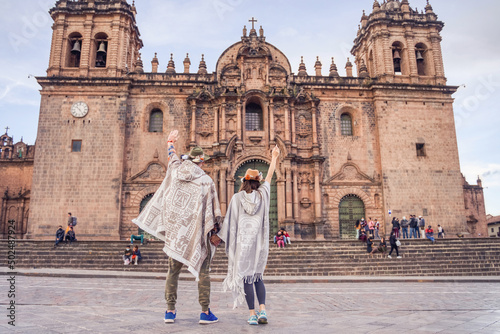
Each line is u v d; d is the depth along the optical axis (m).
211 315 6.13
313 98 40.84
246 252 6.37
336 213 39.16
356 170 40.28
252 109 42.09
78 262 25.30
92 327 5.50
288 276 21.98
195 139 39.59
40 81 38.94
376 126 41.28
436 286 17.06
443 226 38.75
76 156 37.66
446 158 40.50
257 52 41.97
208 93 40.31
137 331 5.27
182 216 6.32
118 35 41.19
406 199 39.03
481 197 49.47
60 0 41.50
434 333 5.33
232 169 39.00
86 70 40.03
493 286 17.14
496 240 29.38
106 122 38.69
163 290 13.55
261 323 6.05
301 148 40.72
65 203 36.50
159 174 38.75
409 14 44.38
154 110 41.31
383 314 7.63
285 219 37.59
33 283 14.22
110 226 36.28
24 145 47.19
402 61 44.03
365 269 24.64
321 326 5.84
